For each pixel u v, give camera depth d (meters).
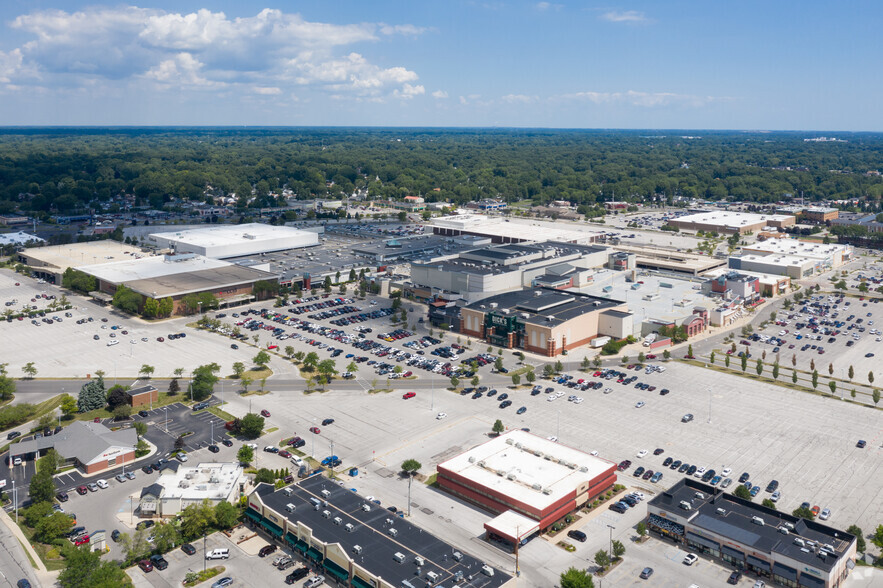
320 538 140.88
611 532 152.75
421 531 144.88
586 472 166.62
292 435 197.88
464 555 136.00
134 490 168.75
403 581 126.81
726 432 199.38
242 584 135.00
